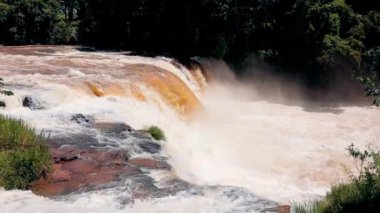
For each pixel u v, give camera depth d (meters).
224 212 8.40
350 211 7.77
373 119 22.86
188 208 8.48
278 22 30.20
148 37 31.81
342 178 15.09
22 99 14.60
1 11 34.84
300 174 15.38
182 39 30.41
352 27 28.39
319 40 28.03
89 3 34.91
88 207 8.34
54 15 36.72
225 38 30.39
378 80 26.98
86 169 10.23
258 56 29.88
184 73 24.83
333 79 27.67
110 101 16.45
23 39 35.59
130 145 12.01
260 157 16.66
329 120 22.55
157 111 17.39
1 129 10.57
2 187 9.00
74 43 36.03
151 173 10.28
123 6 32.56
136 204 8.55
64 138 12.02
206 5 29.88
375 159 9.84
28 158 9.51
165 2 30.77
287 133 19.88
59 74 18.66
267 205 8.84
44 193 8.98
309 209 8.59
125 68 21.16
